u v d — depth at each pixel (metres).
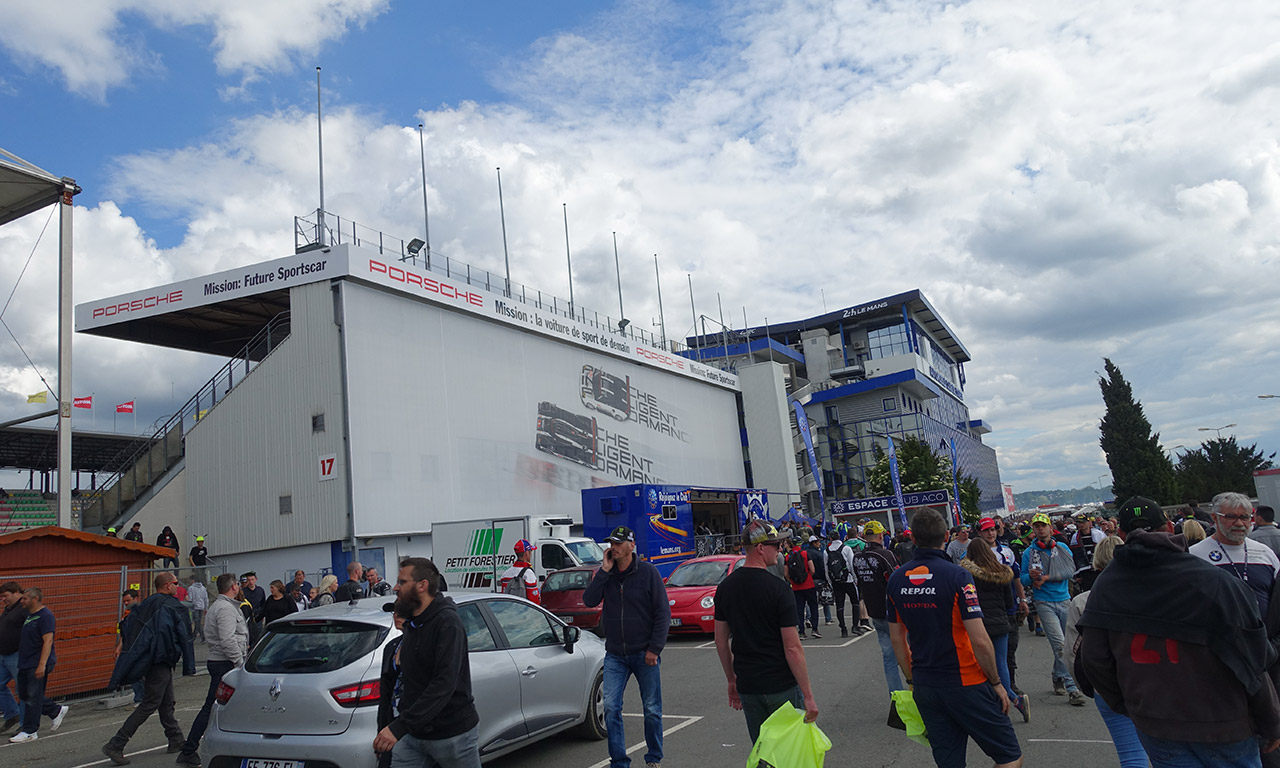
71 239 18.11
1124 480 63.56
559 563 19.62
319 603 14.59
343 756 5.50
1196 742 3.32
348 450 21.72
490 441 27.12
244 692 5.93
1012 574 7.32
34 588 10.21
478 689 6.41
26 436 30.42
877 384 66.75
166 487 24.14
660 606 6.48
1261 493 27.05
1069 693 8.34
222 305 25.73
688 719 8.77
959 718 4.40
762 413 49.47
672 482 39.41
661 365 40.22
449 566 20.52
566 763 7.20
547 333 30.95
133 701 12.86
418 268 25.00
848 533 19.33
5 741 10.18
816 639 15.09
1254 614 3.31
